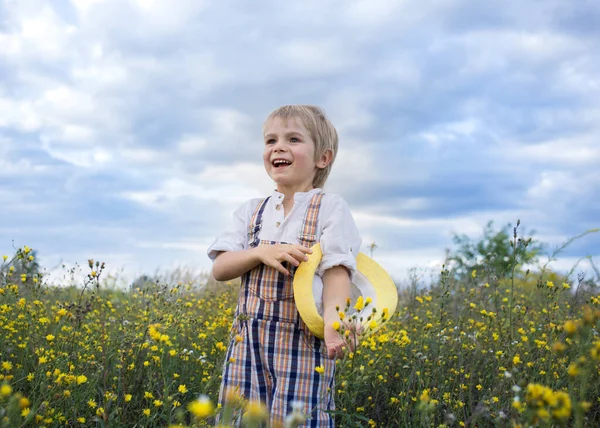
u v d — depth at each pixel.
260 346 2.68
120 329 4.21
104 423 2.64
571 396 2.05
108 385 3.36
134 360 3.51
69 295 5.70
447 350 4.21
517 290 6.01
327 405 2.70
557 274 5.46
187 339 4.41
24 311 4.23
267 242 2.90
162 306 4.83
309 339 2.68
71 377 2.90
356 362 3.75
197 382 3.63
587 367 2.76
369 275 3.01
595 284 4.96
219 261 2.88
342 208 2.92
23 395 3.11
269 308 2.70
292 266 2.73
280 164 3.01
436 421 3.20
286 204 3.02
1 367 3.29
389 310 2.84
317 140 3.07
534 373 3.14
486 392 3.23
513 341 3.75
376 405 3.63
